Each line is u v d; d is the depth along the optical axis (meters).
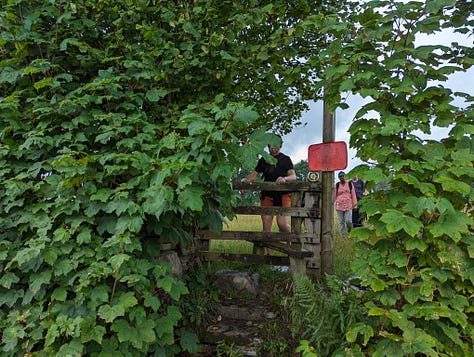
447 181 1.79
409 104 2.12
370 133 2.12
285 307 3.15
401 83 2.03
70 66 2.97
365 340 1.89
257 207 4.25
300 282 2.63
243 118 2.06
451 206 1.71
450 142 2.13
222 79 3.13
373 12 2.18
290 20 3.69
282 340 2.85
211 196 2.96
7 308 2.53
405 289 1.93
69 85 2.85
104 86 2.60
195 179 2.27
